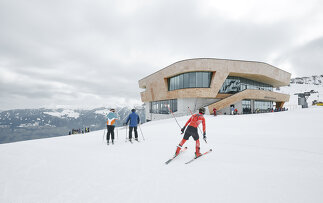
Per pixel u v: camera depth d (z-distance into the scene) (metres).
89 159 4.19
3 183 2.84
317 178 2.76
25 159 4.26
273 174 2.97
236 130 8.66
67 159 4.22
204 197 2.27
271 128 8.61
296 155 4.05
